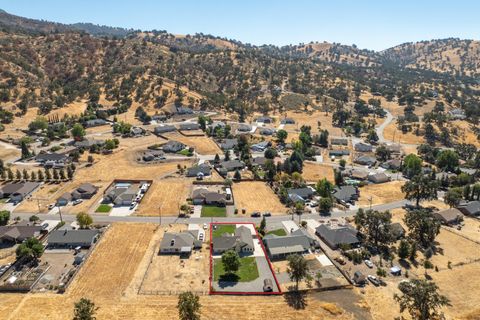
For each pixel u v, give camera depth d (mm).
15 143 185750
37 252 88938
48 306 73312
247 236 99375
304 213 119375
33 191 130750
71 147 180250
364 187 145750
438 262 93438
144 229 105562
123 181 141625
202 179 146625
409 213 107062
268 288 79750
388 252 97562
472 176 151750
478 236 107312
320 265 91000
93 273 84625
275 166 158750
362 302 77250
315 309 74688
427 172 162625
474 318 72875
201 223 110438
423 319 70062
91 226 105812
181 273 85625
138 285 80688
